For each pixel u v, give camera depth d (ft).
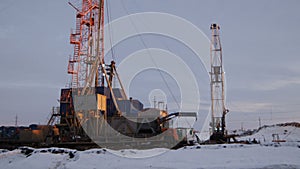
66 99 151.84
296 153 104.68
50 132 147.13
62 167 94.17
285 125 388.57
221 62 194.29
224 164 89.45
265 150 109.29
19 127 154.81
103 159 99.25
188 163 92.73
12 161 110.22
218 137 158.81
